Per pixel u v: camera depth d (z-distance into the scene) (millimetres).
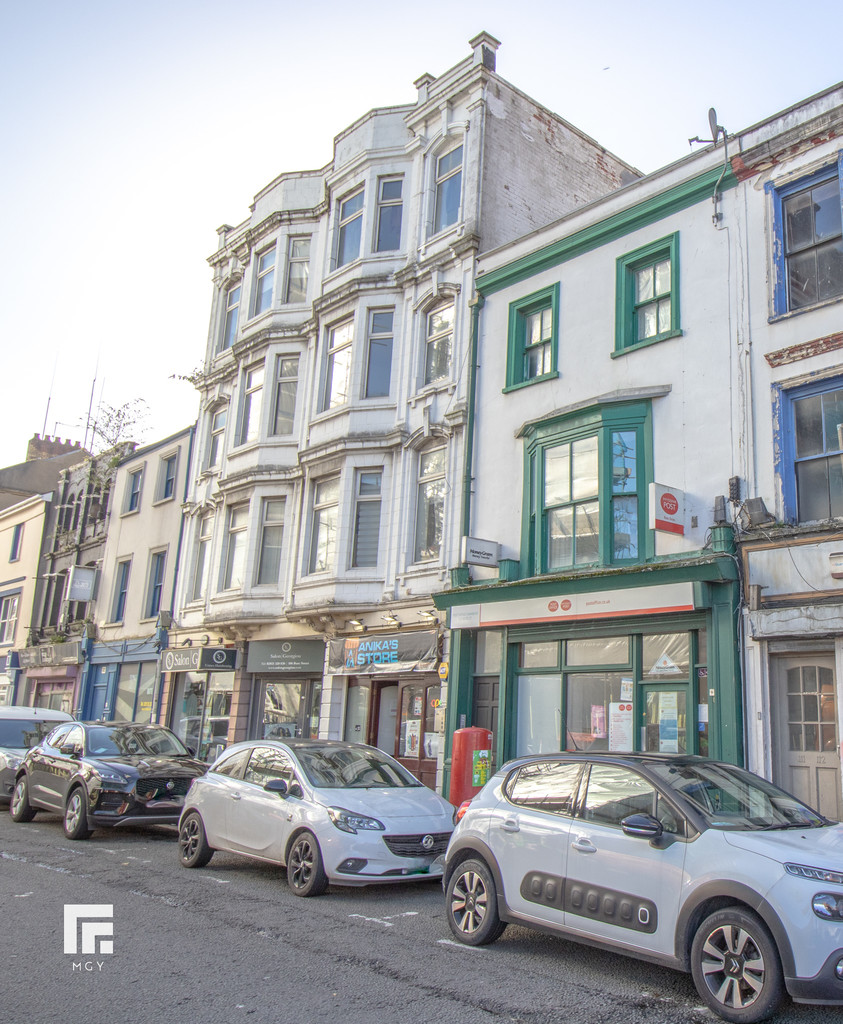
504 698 14070
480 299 16500
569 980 6215
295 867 8945
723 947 5527
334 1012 5379
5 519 35438
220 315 24625
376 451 17984
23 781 14945
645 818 6094
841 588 10164
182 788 12984
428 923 7918
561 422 14016
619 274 13930
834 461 10844
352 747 10562
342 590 17625
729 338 12133
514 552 14688
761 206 12148
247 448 21281
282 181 22609
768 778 10391
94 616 27781
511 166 18156
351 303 19328
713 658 11156
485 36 18219
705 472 12000
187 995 5613
